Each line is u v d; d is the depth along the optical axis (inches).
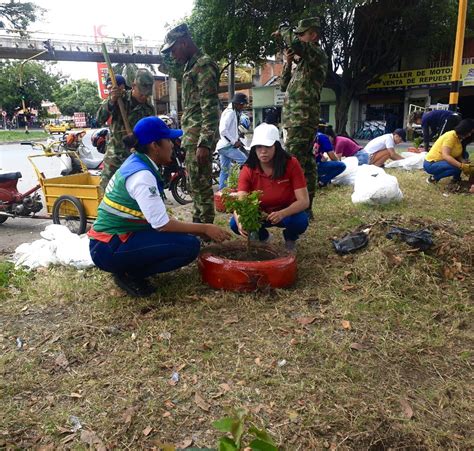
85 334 114.5
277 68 1333.7
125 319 121.5
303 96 183.2
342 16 731.4
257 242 148.7
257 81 1294.3
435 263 141.3
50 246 165.0
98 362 103.3
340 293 131.6
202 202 172.7
